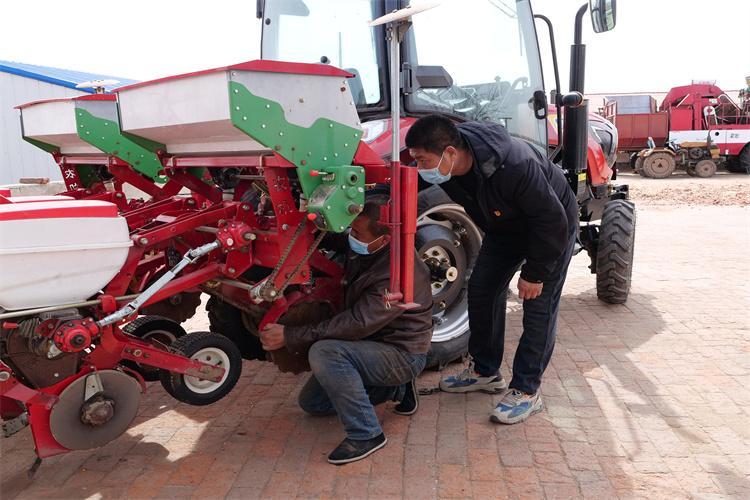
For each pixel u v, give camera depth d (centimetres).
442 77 383
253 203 351
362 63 381
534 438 308
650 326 480
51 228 230
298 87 242
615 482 269
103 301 249
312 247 274
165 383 284
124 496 264
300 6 418
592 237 536
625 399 351
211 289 315
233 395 364
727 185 1616
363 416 287
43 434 248
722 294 569
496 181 278
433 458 290
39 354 244
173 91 255
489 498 259
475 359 362
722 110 1962
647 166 1909
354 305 289
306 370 321
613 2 386
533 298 317
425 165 275
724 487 264
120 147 357
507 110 430
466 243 403
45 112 383
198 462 290
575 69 451
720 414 330
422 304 299
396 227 265
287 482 273
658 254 761
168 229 273
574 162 464
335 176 248
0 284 224
